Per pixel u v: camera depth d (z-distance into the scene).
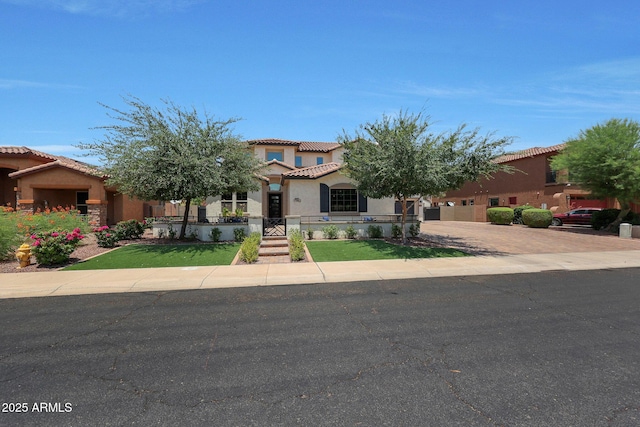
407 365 4.17
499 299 7.23
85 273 9.71
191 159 13.32
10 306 6.83
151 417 3.14
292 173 20.36
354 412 3.21
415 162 12.73
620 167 19.64
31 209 19.17
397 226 17.45
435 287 8.35
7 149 22.31
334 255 12.59
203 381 3.81
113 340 5.01
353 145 14.73
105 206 20.27
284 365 4.18
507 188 32.66
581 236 19.19
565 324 5.63
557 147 27.92
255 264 11.09
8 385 3.74
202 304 6.91
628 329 5.41
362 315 6.13
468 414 3.18
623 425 3.02
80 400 3.43
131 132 13.82
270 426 3.01
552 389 3.62
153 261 11.41
